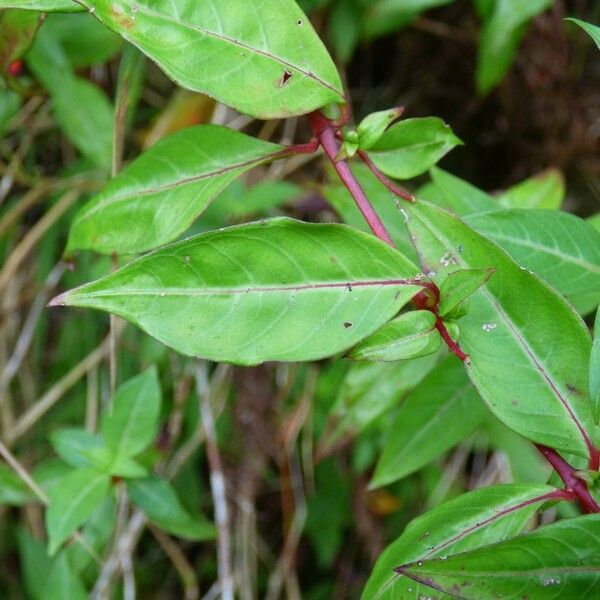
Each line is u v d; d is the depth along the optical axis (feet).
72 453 2.02
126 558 2.30
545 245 1.63
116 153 1.82
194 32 1.49
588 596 1.40
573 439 1.49
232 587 2.42
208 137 1.62
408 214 1.54
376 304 1.46
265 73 1.51
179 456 2.46
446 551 1.49
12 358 2.58
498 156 2.81
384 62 2.79
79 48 2.13
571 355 1.50
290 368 2.56
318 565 2.82
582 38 2.57
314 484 2.64
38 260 2.63
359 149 1.57
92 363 2.50
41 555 2.29
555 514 2.27
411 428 1.84
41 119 2.49
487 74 2.29
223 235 1.45
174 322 1.44
